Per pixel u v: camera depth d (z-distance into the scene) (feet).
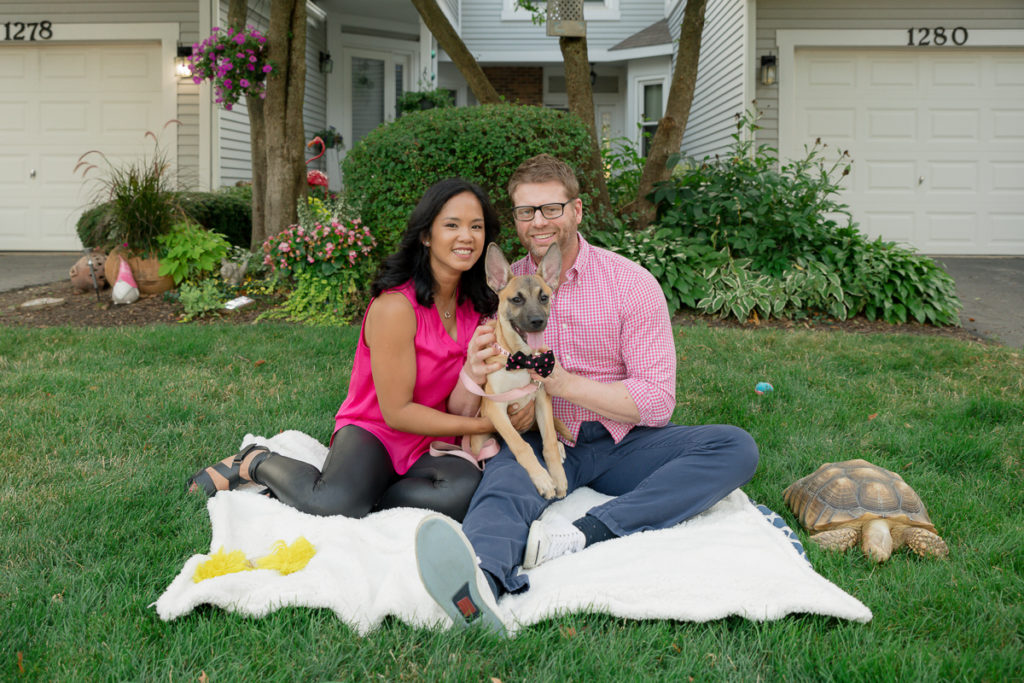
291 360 16.88
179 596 6.91
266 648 6.44
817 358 17.56
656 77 47.75
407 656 6.37
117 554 8.13
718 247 25.18
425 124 21.27
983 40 34.30
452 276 9.34
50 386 14.19
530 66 51.98
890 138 35.40
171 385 14.52
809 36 34.17
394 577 7.20
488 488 8.41
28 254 36.29
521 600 7.31
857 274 22.85
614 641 6.56
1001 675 6.11
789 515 9.48
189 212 27.66
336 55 45.70
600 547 8.24
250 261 25.17
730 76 36.65
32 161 37.04
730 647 6.54
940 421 13.02
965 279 29.19
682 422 13.26
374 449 9.40
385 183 21.49
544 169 9.45
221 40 24.36
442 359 9.54
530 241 9.69
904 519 8.41
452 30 26.35
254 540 8.41
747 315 22.13
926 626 6.91
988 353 17.72
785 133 34.83
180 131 35.68
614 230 25.08
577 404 9.16
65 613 6.91
